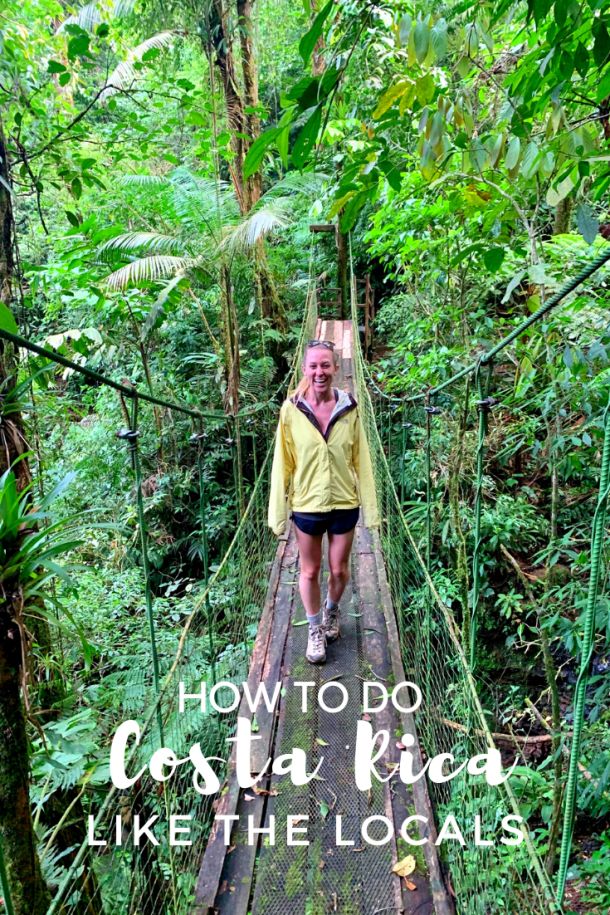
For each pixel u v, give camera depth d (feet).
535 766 9.70
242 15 18.10
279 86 31.55
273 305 23.44
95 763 5.40
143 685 8.58
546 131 4.51
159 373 17.26
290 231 30.07
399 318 19.90
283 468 7.20
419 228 9.70
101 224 16.46
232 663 8.25
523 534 11.01
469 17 4.83
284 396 21.03
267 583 10.13
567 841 2.30
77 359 14.52
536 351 6.95
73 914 4.12
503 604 11.09
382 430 15.96
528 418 9.75
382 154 4.78
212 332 18.78
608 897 6.90
